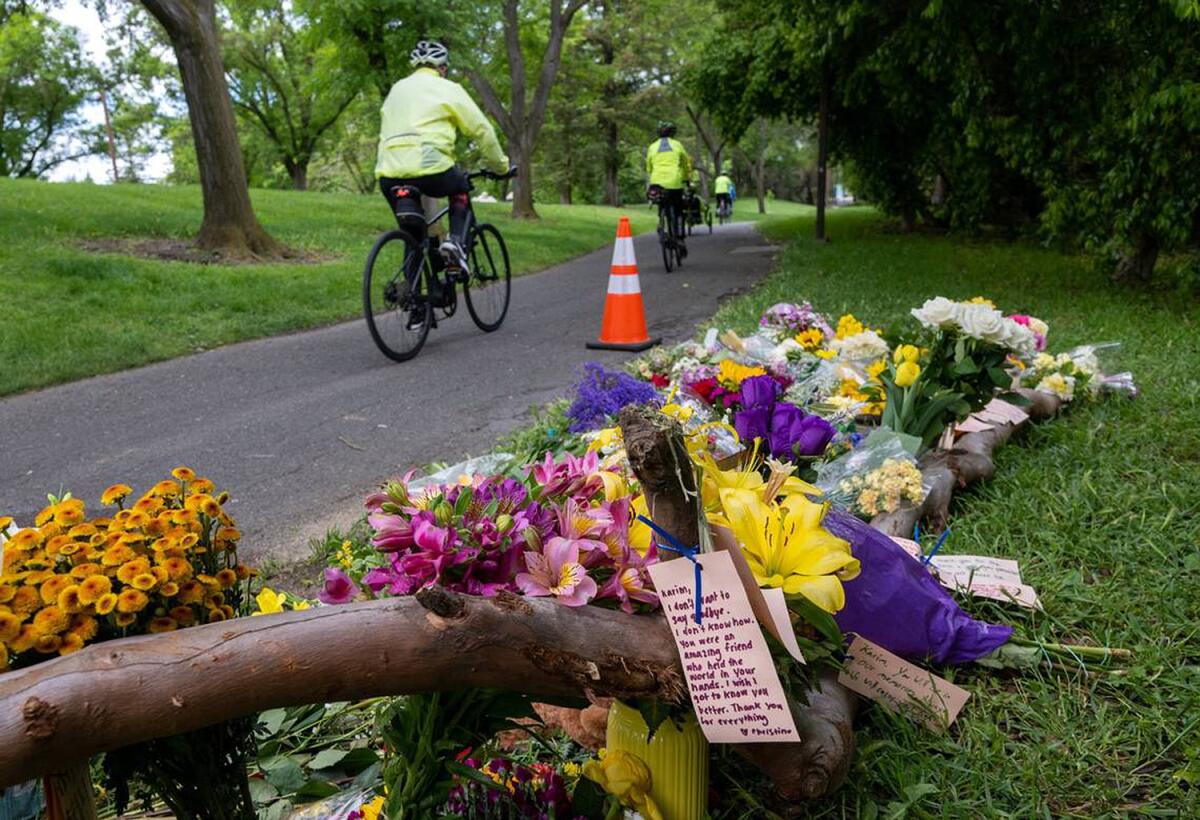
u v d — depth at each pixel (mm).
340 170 45344
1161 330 6266
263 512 3514
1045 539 2773
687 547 1384
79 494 3811
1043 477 3283
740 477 1612
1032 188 15797
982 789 1750
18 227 10750
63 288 8023
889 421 3287
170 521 1425
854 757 1780
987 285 8750
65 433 4719
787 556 1488
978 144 9508
